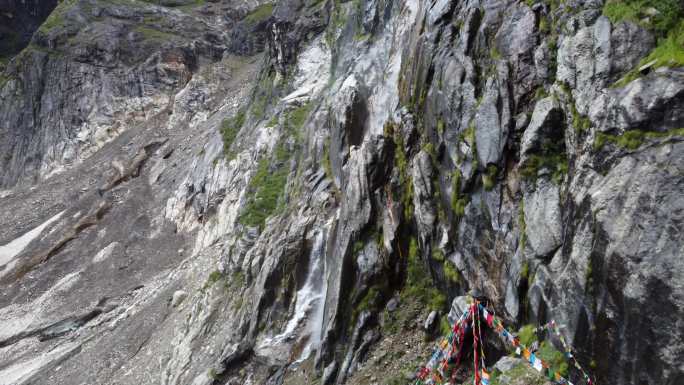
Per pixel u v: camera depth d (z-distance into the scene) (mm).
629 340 6508
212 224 35625
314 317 16516
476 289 10352
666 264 6156
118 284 37531
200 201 40062
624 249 6633
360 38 27672
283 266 17844
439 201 12078
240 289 21000
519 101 9961
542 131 9031
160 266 38094
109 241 43812
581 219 7555
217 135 42938
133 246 42000
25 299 39812
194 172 43000
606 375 6832
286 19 39469
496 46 10891
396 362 11836
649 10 7941
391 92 18344
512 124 9945
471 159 10734
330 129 21469
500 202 9906
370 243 13859
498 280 9719
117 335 26562
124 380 22234
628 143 7074
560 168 8734
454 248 11281
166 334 23422
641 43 7832
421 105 13656
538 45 9977
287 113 32344
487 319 9344
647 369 6266
